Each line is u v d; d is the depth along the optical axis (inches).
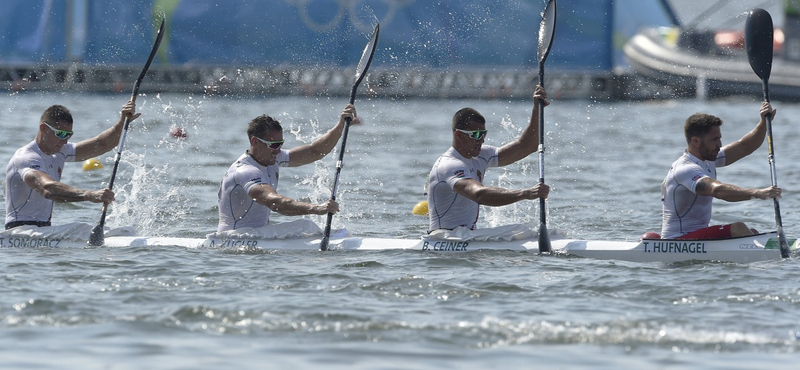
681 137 3383.4
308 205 1285.7
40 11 5098.4
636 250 1242.0
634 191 2085.4
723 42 5605.3
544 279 1094.4
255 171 1317.7
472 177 1283.2
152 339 833.5
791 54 5378.9
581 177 2298.2
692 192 1258.0
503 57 4995.1
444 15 4965.6
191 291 1015.6
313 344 825.5
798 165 2541.8
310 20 5034.5
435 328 876.6
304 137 3181.6
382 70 5022.1
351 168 2422.5
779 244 1214.3
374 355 794.8
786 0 5359.3
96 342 820.6
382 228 1612.9
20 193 1350.9
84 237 1326.3
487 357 793.6
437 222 1326.3
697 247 1230.9
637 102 5442.9
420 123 3873.0
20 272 1104.2
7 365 753.0
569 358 792.9
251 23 5024.6
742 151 1315.2
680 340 844.6
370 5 5017.2
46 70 5162.4
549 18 1453.0
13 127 3262.8
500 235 1296.8
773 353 810.8
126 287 1026.7
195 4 4995.1
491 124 3873.0
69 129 1346.0
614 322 898.7
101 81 5162.4
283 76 5231.3
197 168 2349.9
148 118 3811.5
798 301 983.0
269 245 1314.0
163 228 1589.6
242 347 813.2
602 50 5157.5
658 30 5846.5
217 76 5226.4
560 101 5354.3
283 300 974.4
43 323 877.2
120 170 2282.2
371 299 989.8
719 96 5492.1
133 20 5014.8
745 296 1005.2
